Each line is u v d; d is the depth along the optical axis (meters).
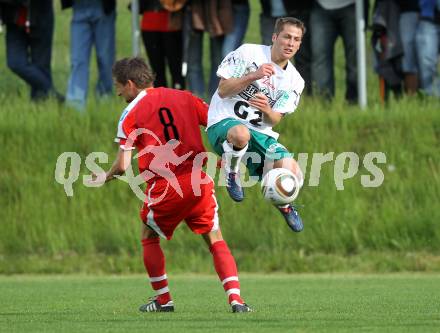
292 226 30.08
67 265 49.31
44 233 50.97
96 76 61.41
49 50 57.72
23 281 44.34
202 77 54.84
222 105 29.78
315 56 54.03
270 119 29.36
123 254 49.78
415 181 51.22
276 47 29.22
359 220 49.91
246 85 28.72
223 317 26.14
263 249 49.75
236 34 53.34
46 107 56.34
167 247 50.34
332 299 33.53
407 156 52.41
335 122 54.16
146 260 28.75
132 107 27.62
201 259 49.19
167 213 27.69
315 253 49.44
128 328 23.45
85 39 55.16
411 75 54.78
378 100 56.72
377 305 30.66
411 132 53.72
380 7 53.69
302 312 27.84
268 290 38.22
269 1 53.69
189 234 50.66
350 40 54.09
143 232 29.08
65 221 51.25
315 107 54.78
